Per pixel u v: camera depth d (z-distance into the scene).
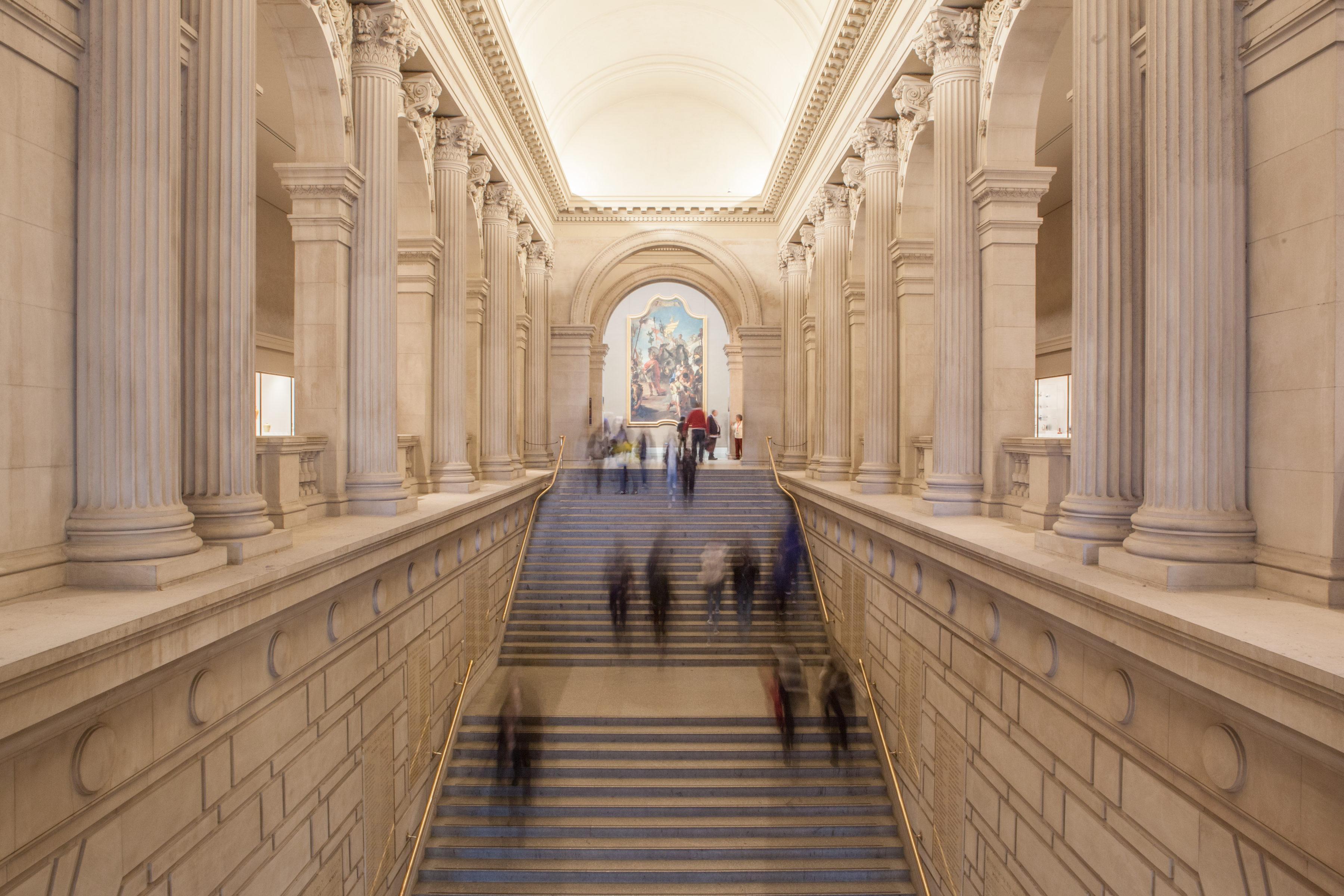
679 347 29.30
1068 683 5.22
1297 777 3.33
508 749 9.34
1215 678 3.60
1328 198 4.03
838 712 9.69
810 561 14.98
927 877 8.00
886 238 12.66
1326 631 3.51
